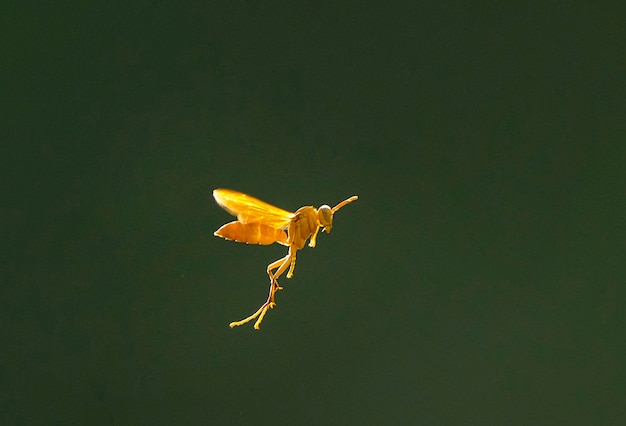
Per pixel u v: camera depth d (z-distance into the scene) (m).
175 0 0.51
